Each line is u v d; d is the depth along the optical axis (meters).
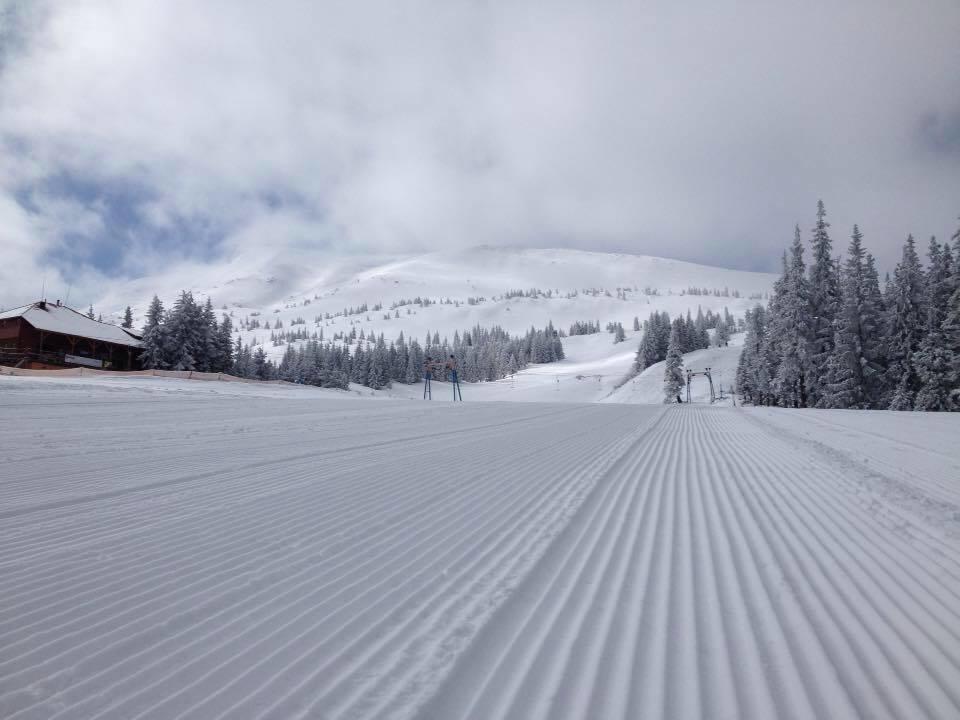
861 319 35.66
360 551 3.72
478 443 10.05
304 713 1.89
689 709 1.88
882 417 18.11
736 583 3.12
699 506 5.06
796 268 36.28
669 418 18.34
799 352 35.88
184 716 1.88
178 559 3.53
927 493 5.54
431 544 3.88
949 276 33.56
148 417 13.20
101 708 1.93
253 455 8.05
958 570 3.31
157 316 48.78
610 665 2.21
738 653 2.30
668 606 2.80
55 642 2.42
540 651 2.33
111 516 4.58
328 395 40.72
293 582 3.15
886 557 3.57
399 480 6.27
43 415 12.45
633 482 6.28
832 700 1.94
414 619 2.66
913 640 2.41
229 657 2.30
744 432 12.93
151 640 2.45
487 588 3.06
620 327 191.75
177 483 5.97
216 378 40.41
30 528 4.19
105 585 3.08
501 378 138.88
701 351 94.56
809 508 4.96
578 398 93.38
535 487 5.94
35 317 43.97
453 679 2.11
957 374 31.23
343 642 2.43
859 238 37.62
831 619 2.63
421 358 122.69
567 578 3.22
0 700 1.97
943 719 1.82
